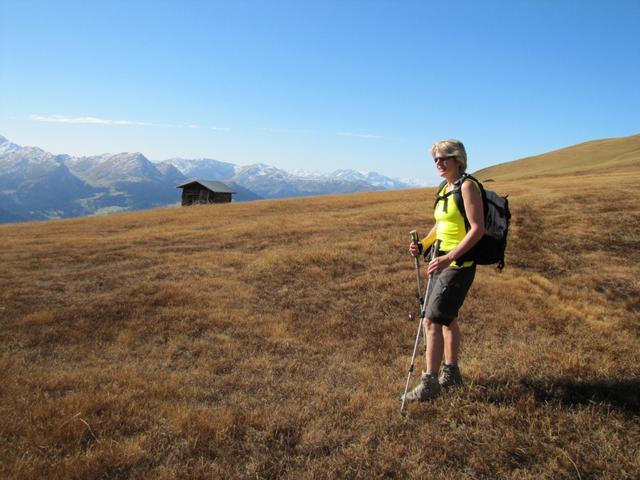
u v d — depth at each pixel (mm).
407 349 6992
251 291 10148
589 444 3908
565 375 5203
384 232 16609
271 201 36906
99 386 5418
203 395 5215
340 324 8203
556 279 11086
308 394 5246
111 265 12945
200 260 13094
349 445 4047
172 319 8305
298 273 11461
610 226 15961
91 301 9438
